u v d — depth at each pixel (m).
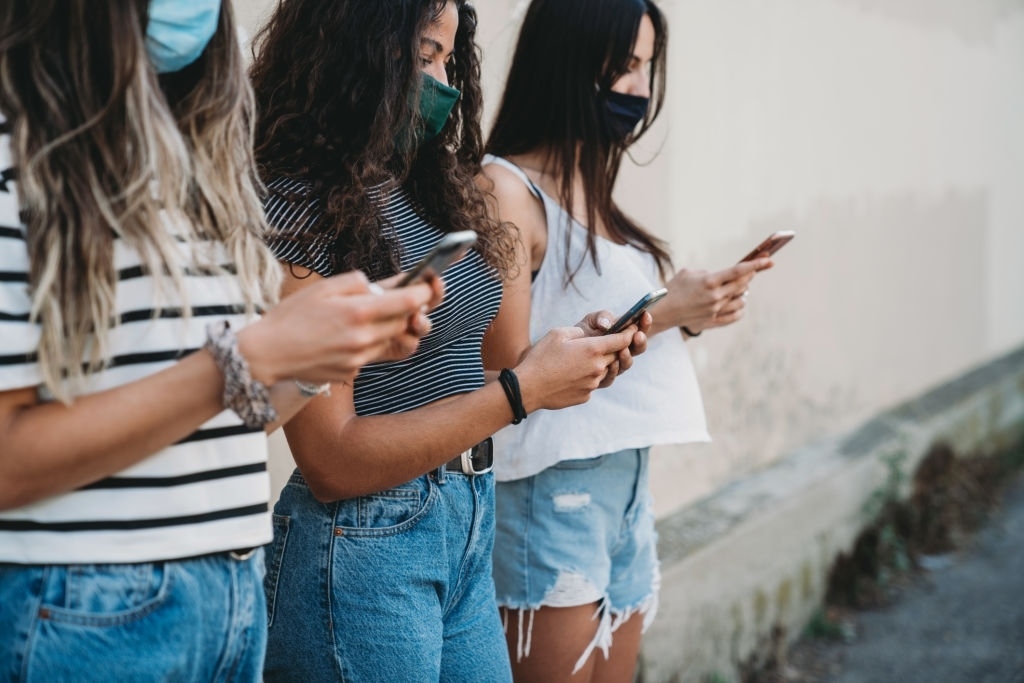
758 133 3.91
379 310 1.07
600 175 2.09
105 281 1.08
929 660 3.72
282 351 1.07
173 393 1.06
